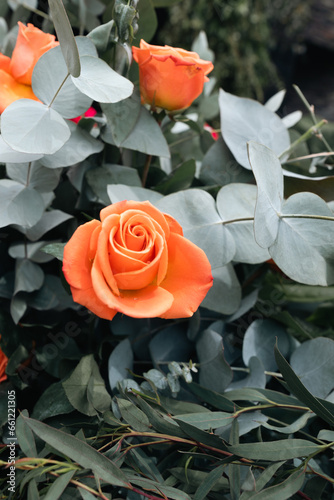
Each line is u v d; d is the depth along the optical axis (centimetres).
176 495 30
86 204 41
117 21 36
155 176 44
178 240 32
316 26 317
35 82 34
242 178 43
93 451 29
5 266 40
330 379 37
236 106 44
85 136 38
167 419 32
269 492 29
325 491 34
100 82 33
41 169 37
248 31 205
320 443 34
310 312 48
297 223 35
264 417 35
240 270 43
